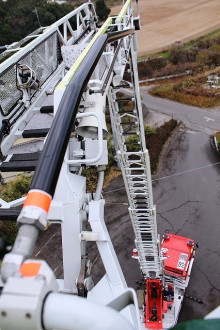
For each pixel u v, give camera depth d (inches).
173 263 483.5
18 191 674.2
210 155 818.2
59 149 110.2
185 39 1615.4
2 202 202.7
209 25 1732.3
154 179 752.3
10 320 63.4
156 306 449.4
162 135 888.3
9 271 77.4
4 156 217.2
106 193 717.9
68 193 180.1
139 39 1690.5
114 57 280.7
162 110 1067.3
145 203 407.5
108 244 182.9
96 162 195.8
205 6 1985.7
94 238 177.8
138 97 354.9
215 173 755.4
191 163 794.8
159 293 453.4
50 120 263.1
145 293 465.7
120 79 339.0
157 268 454.6
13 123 230.2
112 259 178.4
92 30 505.4
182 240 511.8
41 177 99.4
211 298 502.6
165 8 2043.6
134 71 355.3
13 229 613.6
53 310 67.0
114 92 347.3
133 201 393.4
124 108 1003.3
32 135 230.1
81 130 220.4
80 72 156.6
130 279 537.3
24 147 384.8
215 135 898.1
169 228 626.8
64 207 179.5
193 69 1322.6
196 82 1211.9
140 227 418.0
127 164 377.1
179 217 648.4
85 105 217.2
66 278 186.7
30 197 94.2
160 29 1765.5
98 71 266.4
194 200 684.7
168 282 497.7
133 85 349.7
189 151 840.3
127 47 357.7
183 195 700.0
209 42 1488.7
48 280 70.6
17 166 208.5
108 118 938.1
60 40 359.6
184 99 1112.8
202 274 537.3
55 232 624.7
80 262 183.0
